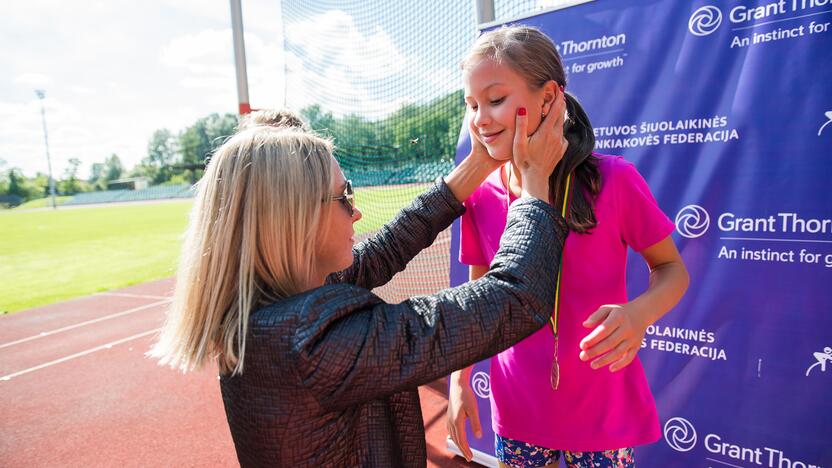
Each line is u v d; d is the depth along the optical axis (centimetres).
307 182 94
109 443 332
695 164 190
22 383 454
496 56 105
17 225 2444
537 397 134
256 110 130
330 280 122
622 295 129
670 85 193
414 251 136
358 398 84
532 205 98
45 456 321
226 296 93
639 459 211
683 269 126
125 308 728
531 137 106
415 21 386
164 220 2292
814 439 174
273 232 92
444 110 383
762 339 181
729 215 184
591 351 104
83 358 515
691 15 187
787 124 171
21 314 723
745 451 187
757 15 174
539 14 221
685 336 197
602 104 208
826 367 170
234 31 482
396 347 83
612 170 120
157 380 438
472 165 131
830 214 166
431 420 312
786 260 175
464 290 91
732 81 180
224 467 294
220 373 99
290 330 83
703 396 195
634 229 123
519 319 88
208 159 112
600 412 129
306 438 86
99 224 2277
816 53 164
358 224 496
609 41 204
